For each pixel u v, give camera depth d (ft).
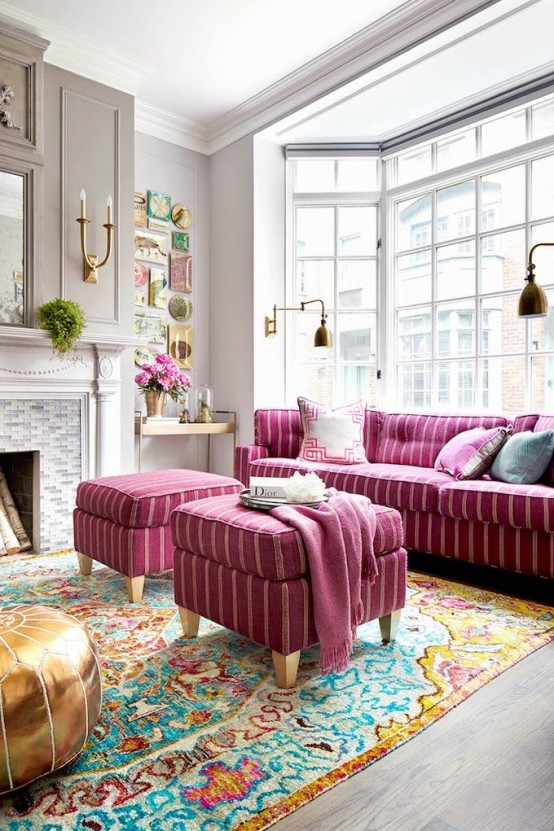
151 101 14.32
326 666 5.82
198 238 15.85
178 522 6.97
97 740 4.93
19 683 4.06
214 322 15.98
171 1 10.66
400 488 10.11
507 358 12.75
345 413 13.05
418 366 14.38
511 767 4.58
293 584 5.83
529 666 6.36
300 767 4.56
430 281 14.17
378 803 4.17
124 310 12.85
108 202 11.91
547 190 12.16
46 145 11.68
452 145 13.79
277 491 7.08
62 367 11.66
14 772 3.98
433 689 5.82
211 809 4.09
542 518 8.30
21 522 11.93
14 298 11.12
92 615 7.84
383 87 12.57
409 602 8.40
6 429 10.99
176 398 14.44
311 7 10.84
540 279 12.22
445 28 10.62
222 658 6.54
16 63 11.06
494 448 9.91
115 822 3.96
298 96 13.39
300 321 15.55
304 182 15.52
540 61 11.64
